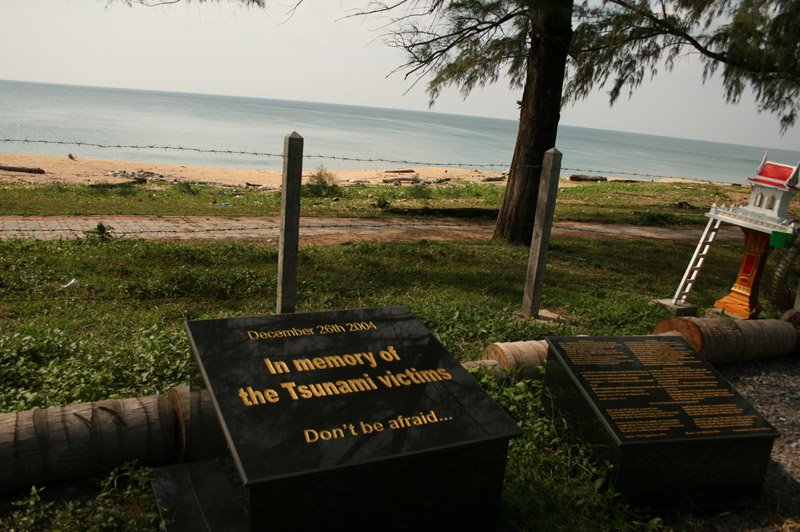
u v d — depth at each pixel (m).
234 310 7.59
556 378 4.89
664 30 13.17
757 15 12.48
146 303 7.59
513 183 13.60
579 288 10.02
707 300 10.12
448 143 101.69
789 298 9.36
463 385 3.67
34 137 49.56
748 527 4.16
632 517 4.07
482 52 12.58
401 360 3.77
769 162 8.41
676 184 35.44
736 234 18.97
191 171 31.69
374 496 3.13
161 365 5.48
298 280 8.88
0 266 8.33
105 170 27.73
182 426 4.02
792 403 6.10
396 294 8.70
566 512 3.98
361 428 3.21
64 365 5.31
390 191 24.92
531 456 4.52
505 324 7.27
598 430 4.34
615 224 18.64
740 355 6.88
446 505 3.38
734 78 13.01
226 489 3.15
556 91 13.07
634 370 4.78
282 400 3.29
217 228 13.24
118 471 4.04
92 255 9.38
